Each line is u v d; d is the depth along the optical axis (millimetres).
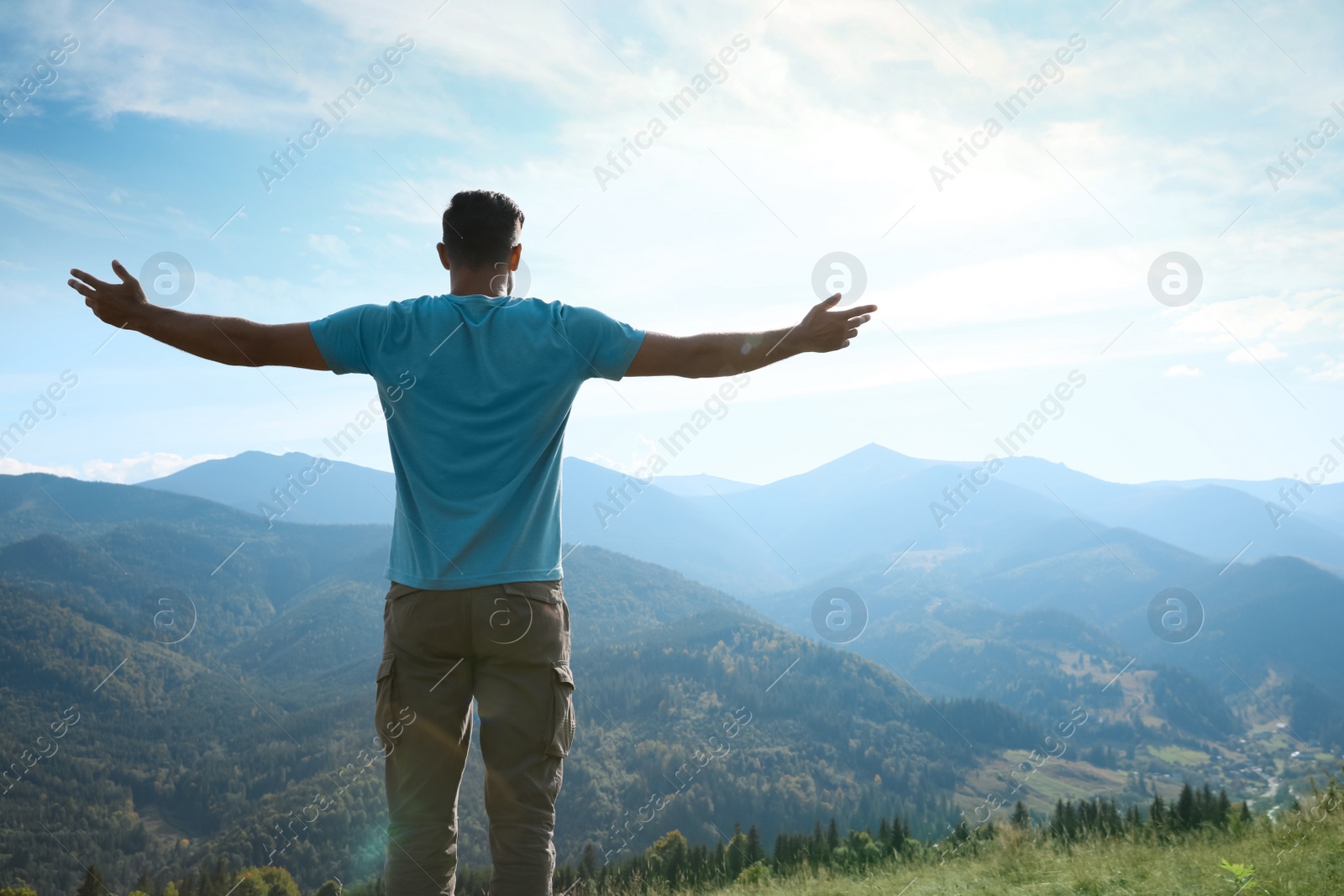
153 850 83688
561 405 2172
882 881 6512
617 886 10078
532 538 2092
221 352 2117
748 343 2234
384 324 2109
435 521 2031
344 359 2113
